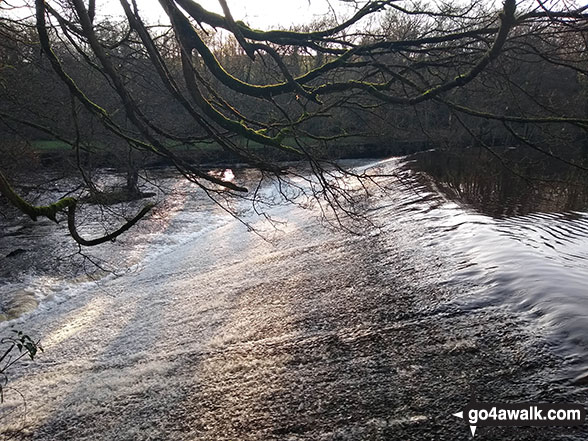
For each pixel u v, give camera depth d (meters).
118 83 3.53
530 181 5.92
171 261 13.16
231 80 4.54
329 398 5.00
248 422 4.96
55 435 5.58
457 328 5.68
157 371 6.59
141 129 3.80
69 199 2.89
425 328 5.93
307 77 4.76
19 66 9.77
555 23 3.63
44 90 11.02
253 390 5.52
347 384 5.17
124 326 8.73
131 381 6.48
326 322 6.86
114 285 11.45
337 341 6.18
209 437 4.91
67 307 10.15
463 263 7.69
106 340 8.18
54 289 11.09
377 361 5.45
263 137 4.45
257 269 10.74
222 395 5.63
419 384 4.84
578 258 7.66
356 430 4.41
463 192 15.77
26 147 12.74
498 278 6.67
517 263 7.12
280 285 9.14
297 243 12.38
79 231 15.84
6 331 8.98
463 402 4.35
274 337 6.81
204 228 17.47
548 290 5.93
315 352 6.01
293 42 4.83
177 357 6.89
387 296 7.20
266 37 4.77
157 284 11.18
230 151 4.15
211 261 12.58
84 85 10.84
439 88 3.88
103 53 3.41
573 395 4.05
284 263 10.70
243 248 13.34
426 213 12.23
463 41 5.21
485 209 12.59
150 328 8.41
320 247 11.32
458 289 6.74
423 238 9.84
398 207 13.86
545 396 4.14
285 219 16.77
